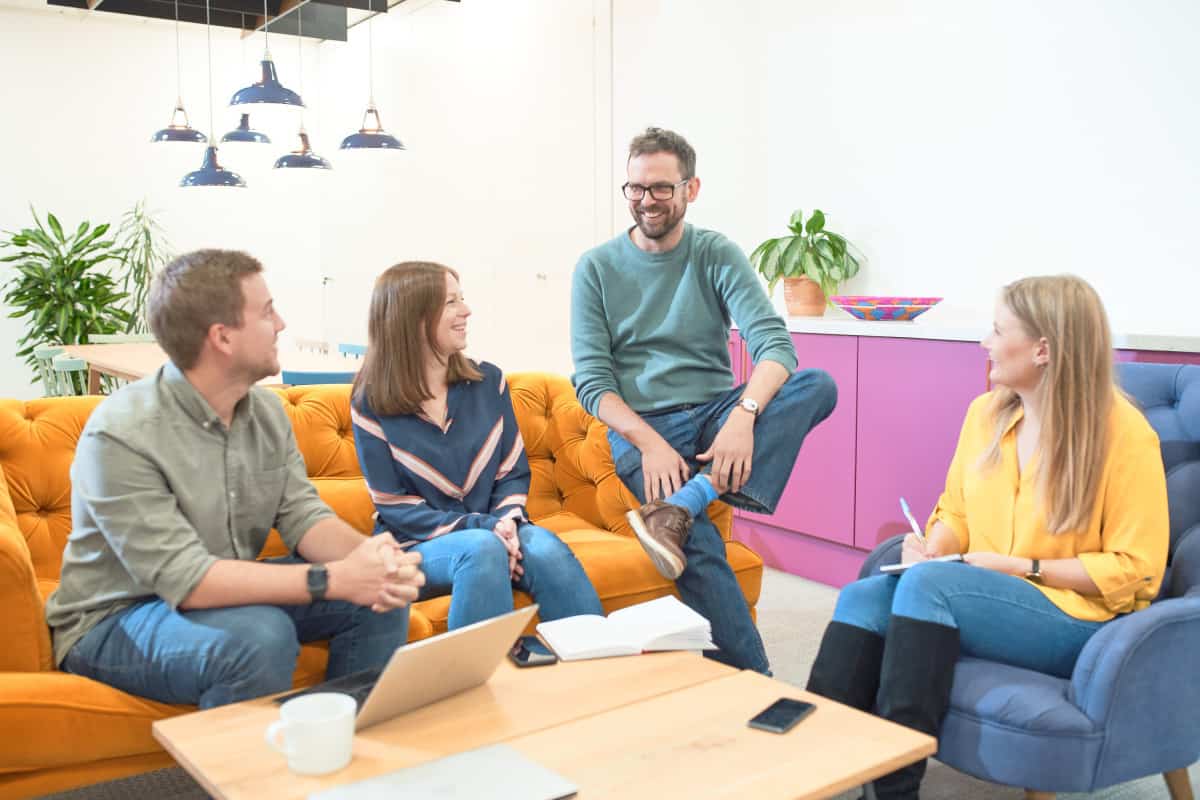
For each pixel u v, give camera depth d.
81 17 7.90
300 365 4.23
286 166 5.92
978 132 3.87
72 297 6.69
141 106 8.18
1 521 1.96
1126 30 3.41
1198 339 2.81
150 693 1.88
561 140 5.95
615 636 1.92
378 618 2.05
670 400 2.71
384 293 2.47
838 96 4.37
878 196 4.25
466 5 6.73
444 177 7.17
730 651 2.50
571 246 5.94
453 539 2.33
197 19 7.54
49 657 1.93
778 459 2.54
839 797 2.18
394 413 2.49
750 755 1.46
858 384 3.71
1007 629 1.97
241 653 1.79
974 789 2.33
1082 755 1.78
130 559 1.86
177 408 1.97
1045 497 2.04
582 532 2.79
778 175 4.66
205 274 1.94
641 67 5.34
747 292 2.71
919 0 4.03
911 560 2.26
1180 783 2.03
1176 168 3.31
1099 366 2.01
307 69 8.84
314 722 1.39
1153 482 2.00
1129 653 1.78
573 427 2.99
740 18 4.76
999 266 3.84
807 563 4.02
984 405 2.28
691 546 2.51
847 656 2.08
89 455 1.88
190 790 2.38
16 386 7.89
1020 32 3.71
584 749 1.48
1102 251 3.53
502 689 1.72
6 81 7.70
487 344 6.84
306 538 2.13
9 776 1.81
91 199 8.05
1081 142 3.56
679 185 2.62
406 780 1.37
